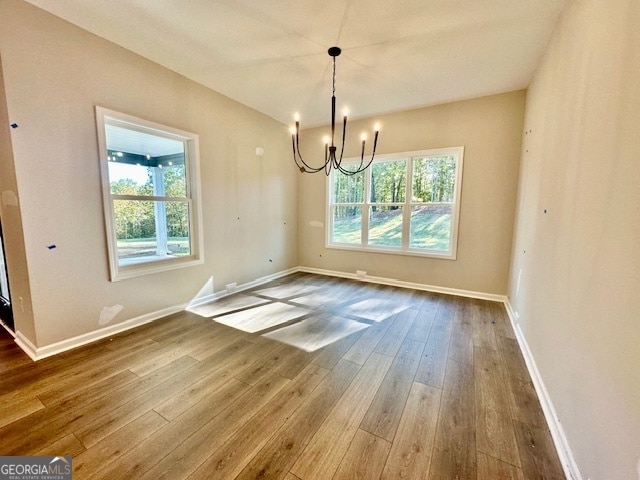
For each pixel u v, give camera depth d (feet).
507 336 8.57
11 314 8.10
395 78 9.85
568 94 5.58
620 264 3.29
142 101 8.65
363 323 9.45
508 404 5.62
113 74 7.93
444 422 5.11
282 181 15.26
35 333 6.99
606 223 3.70
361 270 15.10
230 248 12.36
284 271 15.94
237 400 5.66
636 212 3.02
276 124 14.49
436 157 12.75
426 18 6.71
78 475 4.02
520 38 7.39
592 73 4.48
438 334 8.67
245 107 12.55
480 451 4.50
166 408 5.41
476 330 8.96
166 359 7.15
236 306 10.96
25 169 6.57
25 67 6.43
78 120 7.34
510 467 4.22
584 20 4.97
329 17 6.73
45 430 4.83
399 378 6.45
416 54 8.31
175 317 9.82
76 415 5.18
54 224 7.11
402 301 11.64
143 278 9.18
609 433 3.26
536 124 8.33
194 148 10.44
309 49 8.12
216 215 11.59
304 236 16.84
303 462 4.27
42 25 6.61
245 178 12.87
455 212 12.29
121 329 8.68
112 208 8.22
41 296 6.99
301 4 6.29
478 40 7.57
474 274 12.24
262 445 4.58
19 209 6.59
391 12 6.51
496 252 11.73
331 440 4.69
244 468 4.16
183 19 6.87
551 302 5.78
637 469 2.73
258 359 7.20
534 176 8.08
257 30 7.25
